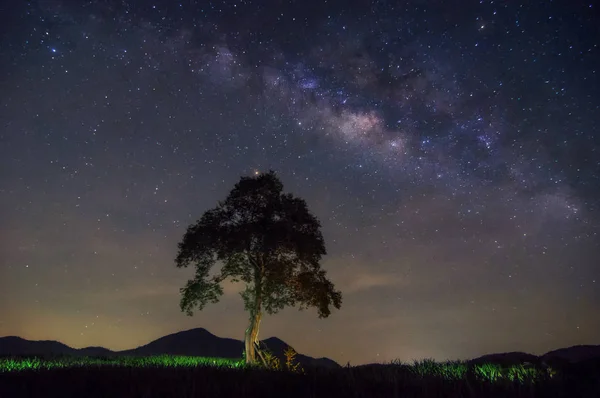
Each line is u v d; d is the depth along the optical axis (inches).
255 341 863.1
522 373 315.9
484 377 306.2
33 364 551.8
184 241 906.7
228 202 916.6
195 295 890.7
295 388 303.4
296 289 893.8
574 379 286.4
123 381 329.7
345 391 287.3
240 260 903.7
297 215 917.8
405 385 292.2
